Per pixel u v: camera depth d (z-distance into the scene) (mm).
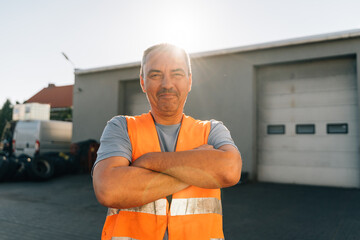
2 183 9117
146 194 944
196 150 1000
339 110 8648
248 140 9438
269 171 9492
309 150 9000
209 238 1009
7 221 5012
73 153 11336
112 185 930
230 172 984
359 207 5883
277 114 9484
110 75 12312
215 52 9883
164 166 964
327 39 8391
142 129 1082
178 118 1126
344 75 8602
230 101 9773
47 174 9742
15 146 12250
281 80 9453
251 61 9547
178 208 998
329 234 4262
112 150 1017
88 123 12602
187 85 1104
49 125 12344
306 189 8016
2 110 16375
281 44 8945
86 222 5016
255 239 4066
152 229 979
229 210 5668
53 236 4293
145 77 1094
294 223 4805
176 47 1100
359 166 8352
